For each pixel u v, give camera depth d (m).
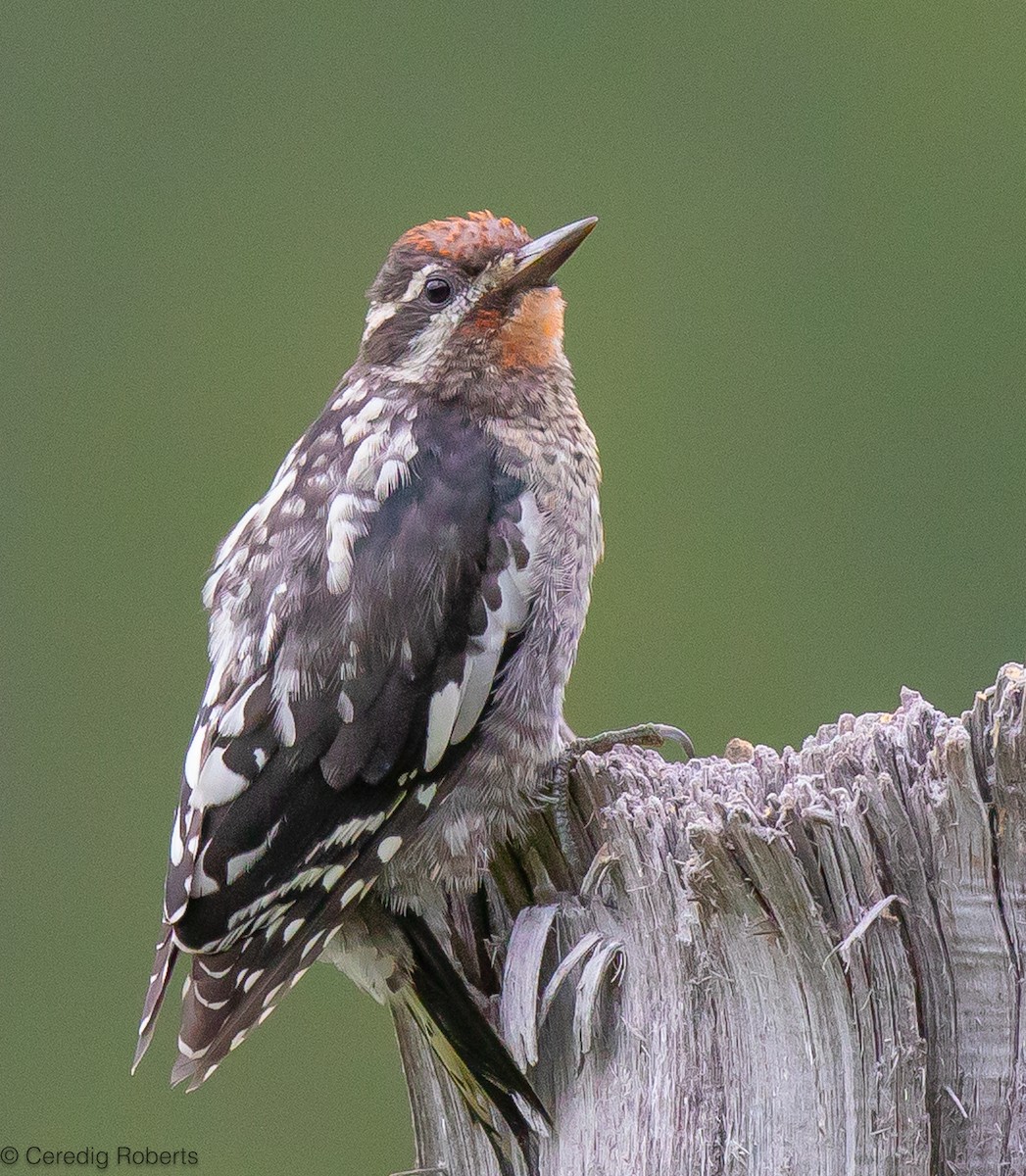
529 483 9.65
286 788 8.77
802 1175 7.21
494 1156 8.54
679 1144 7.52
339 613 9.02
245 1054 15.34
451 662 9.09
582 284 19.27
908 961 7.12
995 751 6.99
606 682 18.00
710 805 7.39
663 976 7.77
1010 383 18.64
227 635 9.32
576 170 19.48
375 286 10.55
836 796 7.20
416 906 8.88
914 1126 7.07
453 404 9.95
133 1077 15.71
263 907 8.61
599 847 8.59
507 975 8.35
